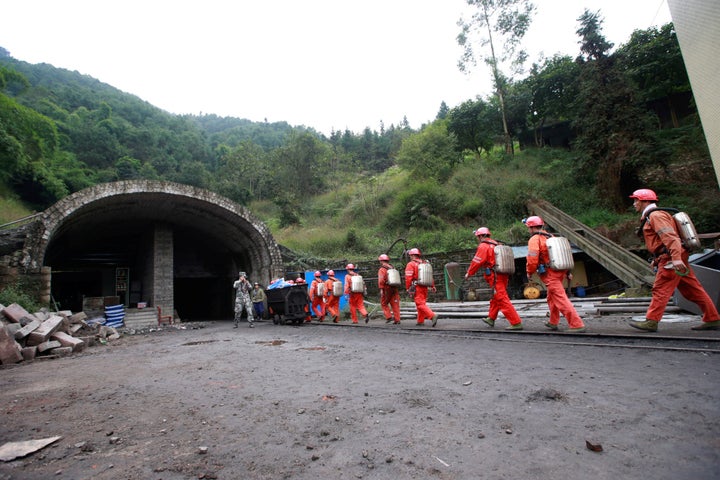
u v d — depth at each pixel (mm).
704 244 15766
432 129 35406
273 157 54062
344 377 4566
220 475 2258
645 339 5098
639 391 3164
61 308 23828
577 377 3738
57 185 30938
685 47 10633
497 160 33531
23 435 3191
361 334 8828
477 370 4379
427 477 2061
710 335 4793
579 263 18750
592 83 24000
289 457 2457
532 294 16516
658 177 22797
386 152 74125
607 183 23016
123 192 15727
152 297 19312
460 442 2475
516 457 2203
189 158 72938
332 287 12664
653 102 29219
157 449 2732
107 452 2732
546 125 35656
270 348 7613
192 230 21891
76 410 3896
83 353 9008
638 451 2152
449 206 27312
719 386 3104
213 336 11102
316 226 32406
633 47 29109
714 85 9719
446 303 15211
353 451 2475
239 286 13914
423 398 3473
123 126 66062
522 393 3383
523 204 25578
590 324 7055
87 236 20062
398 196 30188
